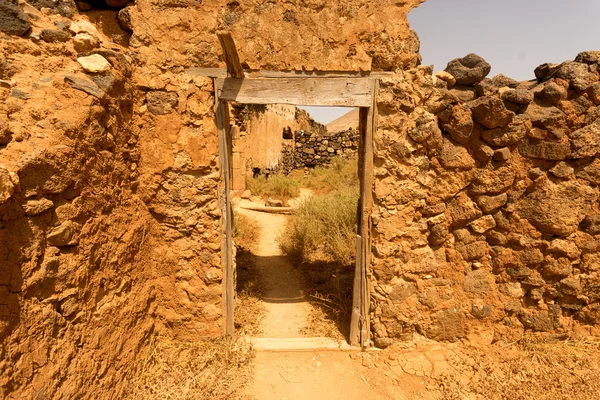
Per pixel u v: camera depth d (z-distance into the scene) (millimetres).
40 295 1701
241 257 5277
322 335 3453
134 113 2738
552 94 2764
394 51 2803
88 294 2092
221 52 2799
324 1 2736
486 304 3174
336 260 5156
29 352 1588
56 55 2230
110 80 2322
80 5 2928
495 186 2971
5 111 1712
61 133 1873
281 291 4402
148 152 2861
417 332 3236
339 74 2854
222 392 2662
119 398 2359
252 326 3537
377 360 3119
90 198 2133
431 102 2889
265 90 2859
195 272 3104
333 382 2906
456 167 2973
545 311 3135
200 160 2902
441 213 3084
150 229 2994
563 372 2863
